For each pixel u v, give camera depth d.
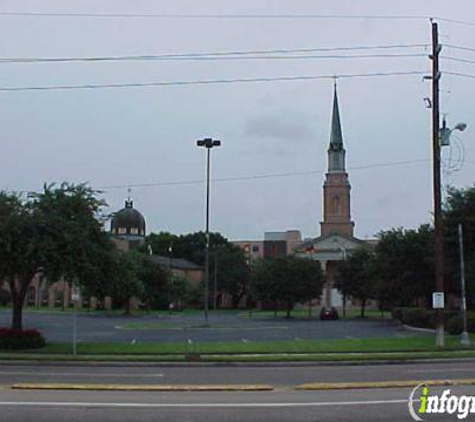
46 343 30.41
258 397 13.37
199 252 135.62
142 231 125.88
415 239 49.59
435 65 28.89
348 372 19.50
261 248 143.12
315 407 12.01
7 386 15.17
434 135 28.80
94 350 27.41
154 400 12.86
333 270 108.31
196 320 61.97
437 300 27.98
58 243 27.30
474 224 37.75
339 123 131.88
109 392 14.04
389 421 10.67
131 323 53.78
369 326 50.00
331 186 129.38
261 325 51.66
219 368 21.30
